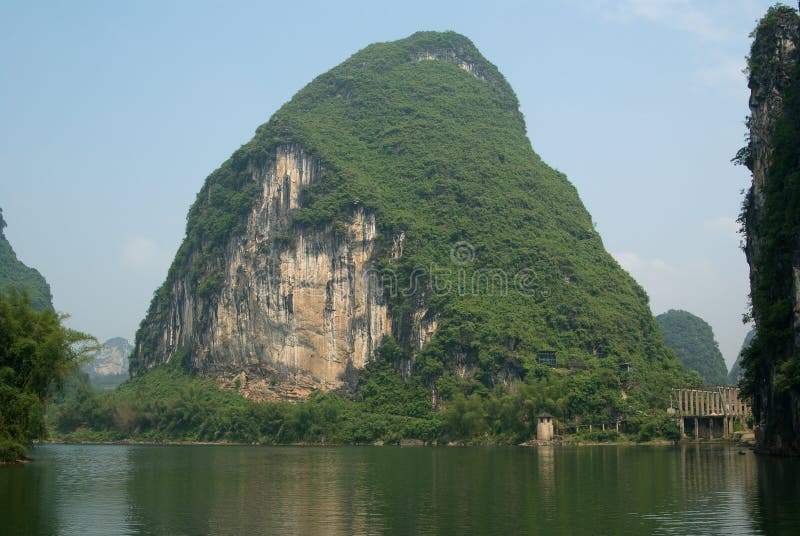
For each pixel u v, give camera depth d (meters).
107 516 71.12
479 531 62.31
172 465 134.00
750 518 65.75
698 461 123.56
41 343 116.38
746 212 146.75
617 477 100.56
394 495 84.88
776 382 107.88
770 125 136.38
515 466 123.19
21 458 129.38
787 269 115.25
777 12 140.38
